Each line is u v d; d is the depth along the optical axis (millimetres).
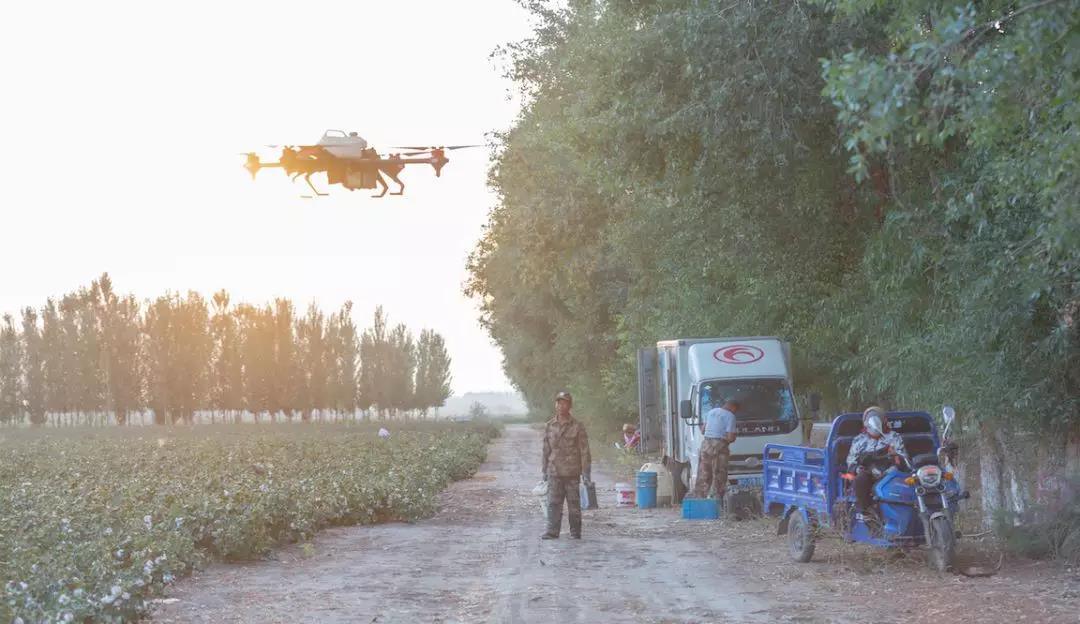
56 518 13039
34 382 88688
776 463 14922
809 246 18969
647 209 29938
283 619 10023
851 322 17688
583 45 23969
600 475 32312
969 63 7078
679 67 16828
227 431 73812
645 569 13070
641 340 35344
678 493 21828
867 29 14656
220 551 13906
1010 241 12797
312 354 100438
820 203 17703
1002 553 12758
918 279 15875
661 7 17438
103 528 12812
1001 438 14805
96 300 91625
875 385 17859
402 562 13961
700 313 26172
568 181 36031
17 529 12773
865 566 12461
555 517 16297
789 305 21641
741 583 11867
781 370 21250
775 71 15141
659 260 29750
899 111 7012
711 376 21062
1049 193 8039
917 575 11852
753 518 18312
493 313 60500
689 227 22688
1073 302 12844
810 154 16734
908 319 15953
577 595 11195
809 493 13711
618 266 39438
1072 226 7914
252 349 96000
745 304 24609
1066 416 13352
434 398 114500
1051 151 7930
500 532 17500
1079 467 13758
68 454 36656
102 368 90188
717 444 19484
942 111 7703
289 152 10766
